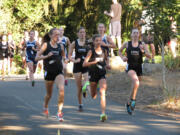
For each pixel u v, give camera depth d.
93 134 7.68
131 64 10.20
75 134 7.65
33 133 7.70
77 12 31.36
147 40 15.80
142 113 10.05
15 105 10.99
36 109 10.45
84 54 10.30
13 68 28.77
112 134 7.70
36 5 31.80
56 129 8.09
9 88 14.67
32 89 14.52
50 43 8.91
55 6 30.11
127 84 14.26
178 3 11.40
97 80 9.14
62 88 8.73
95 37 9.01
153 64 15.71
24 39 18.36
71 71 20.53
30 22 32.00
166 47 16.44
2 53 18.69
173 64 15.71
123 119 9.25
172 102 11.02
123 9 26.66
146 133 7.82
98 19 30.27
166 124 8.70
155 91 12.56
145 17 11.86
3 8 31.44
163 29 11.83
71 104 11.33
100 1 29.64
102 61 9.09
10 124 8.52
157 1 11.52
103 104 8.90
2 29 30.20
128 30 28.05
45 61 8.92
